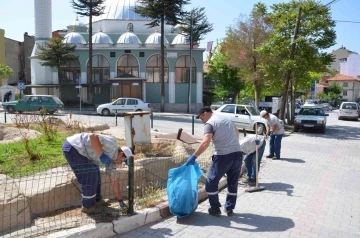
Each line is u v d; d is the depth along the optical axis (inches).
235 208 222.2
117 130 490.3
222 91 1801.2
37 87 1480.1
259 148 285.4
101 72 1493.6
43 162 249.4
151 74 1496.1
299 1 802.2
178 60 1498.5
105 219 177.8
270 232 183.0
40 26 1612.9
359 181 310.3
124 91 1483.8
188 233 179.5
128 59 1492.4
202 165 312.5
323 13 780.6
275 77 844.6
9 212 163.0
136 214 187.8
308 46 765.3
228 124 201.6
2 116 846.5
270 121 410.9
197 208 220.4
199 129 726.5
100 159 180.4
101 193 213.0
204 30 1542.8
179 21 1357.0
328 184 295.0
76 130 426.0
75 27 1690.5
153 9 1286.9
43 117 447.5
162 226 188.7
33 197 180.2
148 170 262.2
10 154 271.9
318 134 756.6
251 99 1758.1
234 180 206.5
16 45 2311.8
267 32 1154.7
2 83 1776.6
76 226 167.0
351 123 1140.5
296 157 437.7
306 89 1299.2
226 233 180.5
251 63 1177.4
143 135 324.2
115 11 1740.9
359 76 3440.0
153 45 1471.5
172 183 199.9
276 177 317.7
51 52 1352.1
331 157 448.1
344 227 193.8
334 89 3125.0
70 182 199.2
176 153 321.1
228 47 1278.3
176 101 1504.7
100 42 1514.5
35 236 154.0
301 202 239.1
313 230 187.8
